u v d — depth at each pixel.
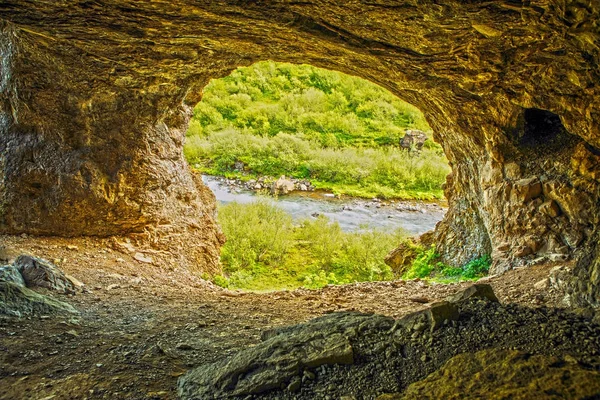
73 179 7.91
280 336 3.59
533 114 6.70
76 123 7.81
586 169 5.86
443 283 7.86
